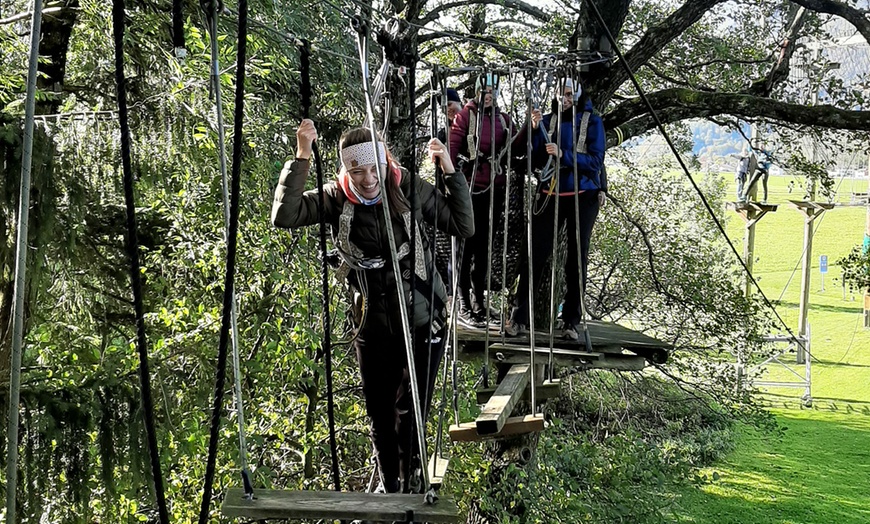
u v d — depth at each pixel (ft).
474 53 36.19
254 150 21.76
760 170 57.82
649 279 43.21
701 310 41.14
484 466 27.84
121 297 21.40
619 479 29.66
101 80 21.38
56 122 17.94
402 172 11.03
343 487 28.43
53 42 20.62
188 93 19.43
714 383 42.86
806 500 43.83
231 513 8.52
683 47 35.50
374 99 11.66
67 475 18.51
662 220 45.06
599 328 23.00
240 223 21.48
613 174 47.24
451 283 18.56
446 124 16.51
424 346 11.45
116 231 20.81
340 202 10.82
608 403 46.06
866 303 93.45
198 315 22.53
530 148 15.99
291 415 27.55
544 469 28.35
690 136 45.98
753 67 35.65
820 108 27.73
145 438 19.39
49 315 21.12
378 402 11.78
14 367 6.15
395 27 11.73
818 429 59.57
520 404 28.17
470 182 17.66
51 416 18.22
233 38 21.66
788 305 106.01
